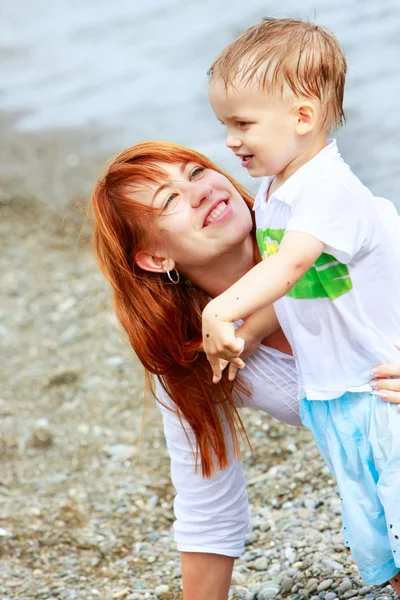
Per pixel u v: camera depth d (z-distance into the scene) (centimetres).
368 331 319
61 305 888
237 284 300
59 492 613
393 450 314
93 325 845
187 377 355
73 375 768
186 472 375
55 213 1089
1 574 513
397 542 316
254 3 1683
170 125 1266
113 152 1234
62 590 493
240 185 362
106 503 596
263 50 313
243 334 343
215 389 357
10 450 670
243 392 362
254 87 312
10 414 720
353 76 1201
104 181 346
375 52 1269
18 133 1352
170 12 1773
